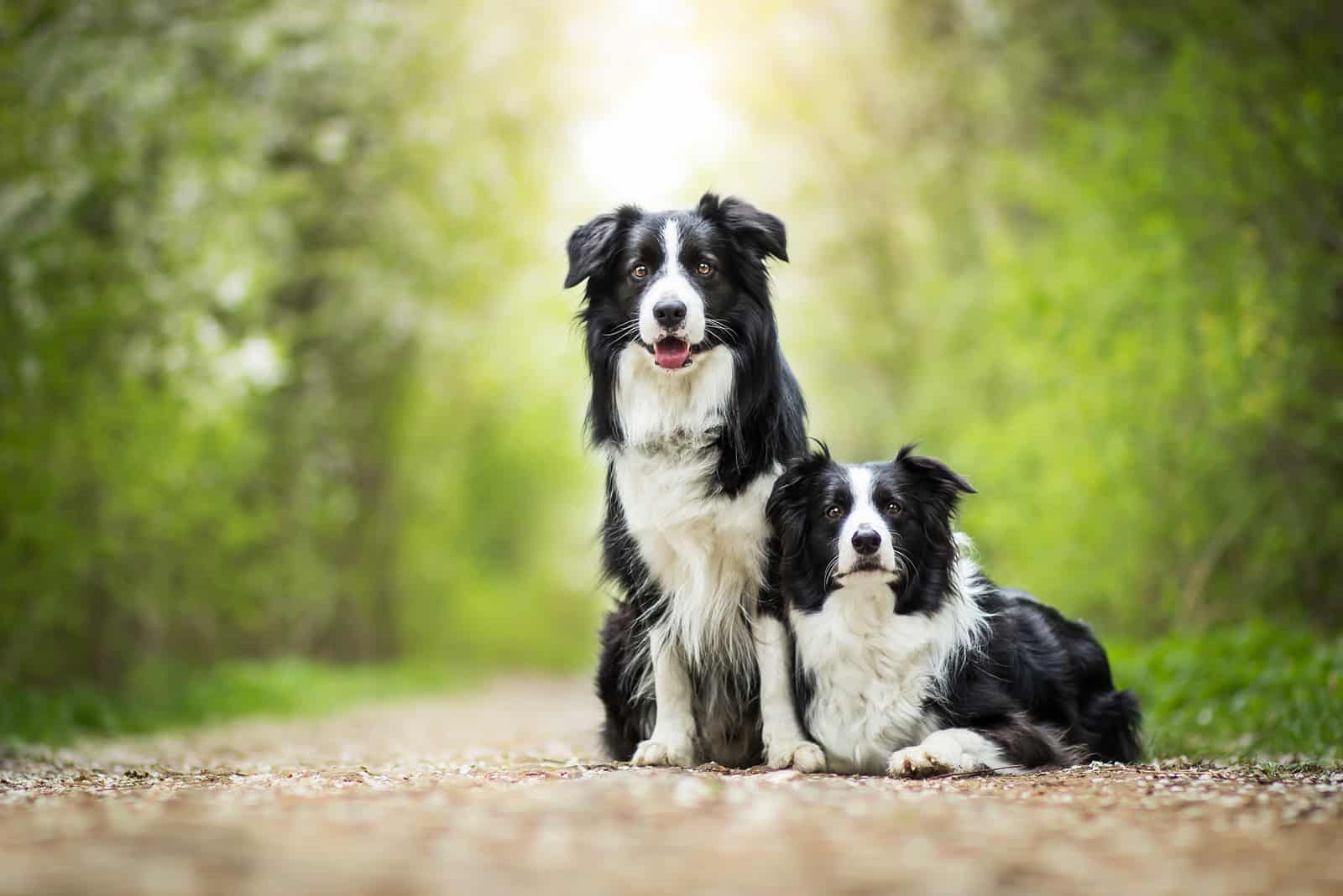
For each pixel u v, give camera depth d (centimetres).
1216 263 1155
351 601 2316
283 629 2186
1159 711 884
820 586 587
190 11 1614
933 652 582
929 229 1986
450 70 1931
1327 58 1094
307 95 1841
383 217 1997
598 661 677
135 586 1416
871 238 2194
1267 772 560
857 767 589
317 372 2061
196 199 1492
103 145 1387
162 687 1423
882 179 2131
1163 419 1199
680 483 593
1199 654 974
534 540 3475
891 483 584
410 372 2342
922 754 542
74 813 412
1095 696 662
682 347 578
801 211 2231
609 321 614
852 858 342
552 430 3044
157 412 1328
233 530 1510
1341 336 1095
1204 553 1203
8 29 1305
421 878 317
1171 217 1178
